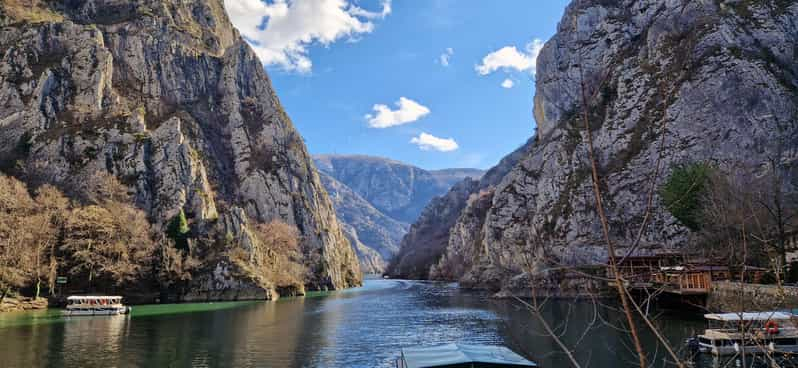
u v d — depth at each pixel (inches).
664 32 4495.6
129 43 7022.6
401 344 2080.5
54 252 4237.2
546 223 4458.7
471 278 5605.3
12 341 2199.8
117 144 5605.3
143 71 6968.5
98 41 6392.7
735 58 3826.3
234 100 7647.6
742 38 3954.2
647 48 4633.4
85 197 5007.4
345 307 3816.4
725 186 2134.6
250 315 3282.5
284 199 7047.2
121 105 6304.1
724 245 1710.1
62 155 5364.2
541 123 5753.0
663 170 3818.9
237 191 6860.2
